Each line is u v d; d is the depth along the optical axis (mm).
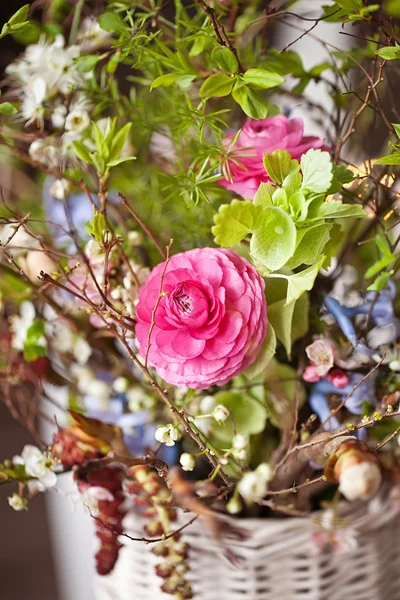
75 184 682
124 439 692
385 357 629
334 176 570
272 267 568
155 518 641
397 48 577
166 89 694
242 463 631
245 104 589
